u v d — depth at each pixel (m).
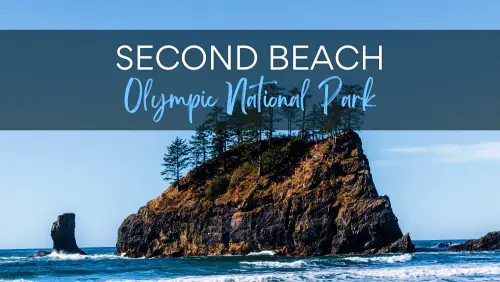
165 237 111.31
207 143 128.00
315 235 102.00
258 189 110.44
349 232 100.56
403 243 99.31
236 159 126.12
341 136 115.81
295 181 109.31
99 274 71.75
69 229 139.75
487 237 114.50
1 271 77.44
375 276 61.88
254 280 59.53
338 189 105.69
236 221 106.62
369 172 107.44
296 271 67.94
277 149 120.38
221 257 99.25
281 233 103.56
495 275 62.25
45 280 65.62
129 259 105.94
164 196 119.88
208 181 120.88
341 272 64.00
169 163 123.94
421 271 63.53
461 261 80.38
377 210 100.94
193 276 63.72
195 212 111.06
